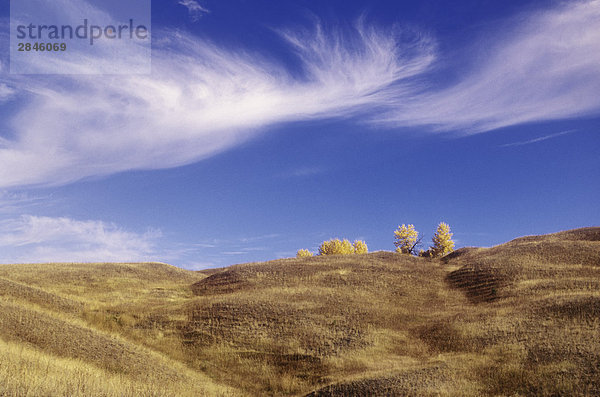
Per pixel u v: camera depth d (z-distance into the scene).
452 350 29.88
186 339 35.75
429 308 41.19
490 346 28.56
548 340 27.17
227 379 30.08
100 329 35.72
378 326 36.44
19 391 16.00
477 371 25.17
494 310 35.59
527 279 43.56
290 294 44.19
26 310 29.84
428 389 23.12
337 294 44.28
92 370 23.00
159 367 27.91
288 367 31.39
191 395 24.25
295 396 26.97
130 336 35.84
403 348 32.28
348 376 27.58
